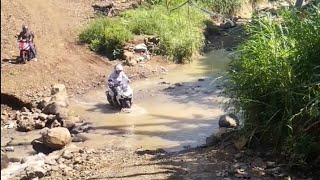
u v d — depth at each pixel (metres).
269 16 7.14
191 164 6.21
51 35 14.31
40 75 11.62
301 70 5.98
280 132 6.02
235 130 7.09
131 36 13.77
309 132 5.83
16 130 9.09
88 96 11.01
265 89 6.22
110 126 9.17
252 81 6.35
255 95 6.36
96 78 12.04
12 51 12.90
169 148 7.93
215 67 13.19
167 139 8.42
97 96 11.02
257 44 6.54
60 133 7.99
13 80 11.08
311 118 5.64
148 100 10.61
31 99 10.32
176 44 13.73
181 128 8.95
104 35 13.77
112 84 9.97
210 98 10.61
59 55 13.01
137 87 11.59
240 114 7.55
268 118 6.22
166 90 11.30
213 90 11.19
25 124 9.09
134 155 7.16
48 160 7.10
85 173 6.39
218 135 7.28
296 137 5.81
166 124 9.20
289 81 5.93
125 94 9.92
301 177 5.68
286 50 6.28
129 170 6.23
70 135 8.39
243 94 6.45
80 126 9.05
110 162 6.78
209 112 9.75
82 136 8.66
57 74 11.86
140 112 9.87
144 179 5.80
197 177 5.71
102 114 9.82
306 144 5.75
